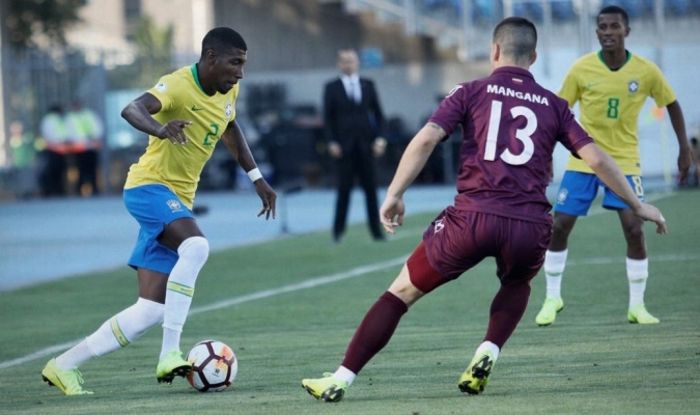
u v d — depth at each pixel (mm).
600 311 28453
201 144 20625
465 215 17469
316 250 47156
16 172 96750
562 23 83375
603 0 84312
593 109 27406
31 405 18922
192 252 19766
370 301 32344
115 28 128125
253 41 97500
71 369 20031
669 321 26219
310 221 63000
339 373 17750
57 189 95562
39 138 97375
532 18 84438
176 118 20281
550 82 82625
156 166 20516
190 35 126125
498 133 17594
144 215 20250
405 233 52438
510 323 18031
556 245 26781
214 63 20156
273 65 97438
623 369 20062
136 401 18844
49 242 56438
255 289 36125
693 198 62000
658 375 19344
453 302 31234
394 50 94875
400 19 96562
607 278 34750
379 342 17734
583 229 50188
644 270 26266
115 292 37312
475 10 92375
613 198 26453
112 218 70438
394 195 17422
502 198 17484
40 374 22938
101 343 19984
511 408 16734
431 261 17578
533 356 21938
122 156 97125
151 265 20266
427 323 27547
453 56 93938
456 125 17688
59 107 94500
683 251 40406
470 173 17672
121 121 97750
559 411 16375
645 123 81062
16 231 63094
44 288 38906
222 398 18734
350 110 48562
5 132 97312
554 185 77938
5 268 46156
